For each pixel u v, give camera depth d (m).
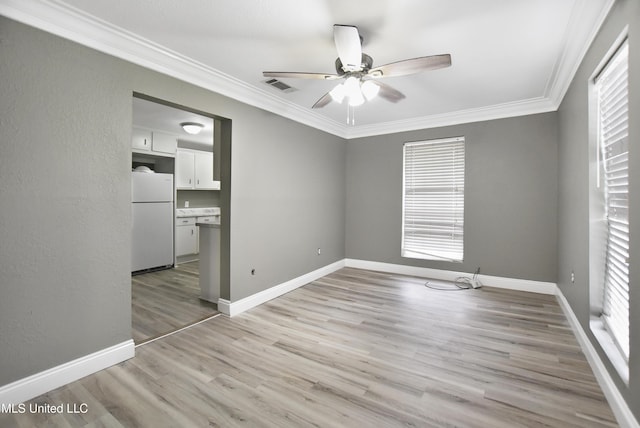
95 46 2.07
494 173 3.97
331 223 4.77
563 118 3.15
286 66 2.70
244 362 2.22
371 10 1.90
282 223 3.76
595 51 1.99
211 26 2.08
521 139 3.79
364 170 4.97
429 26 2.07
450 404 1.76
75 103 2.00
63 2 1.81
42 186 1.87
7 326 1.75
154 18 1.99
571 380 1.98
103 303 2.15
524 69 2.73
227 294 3.12
